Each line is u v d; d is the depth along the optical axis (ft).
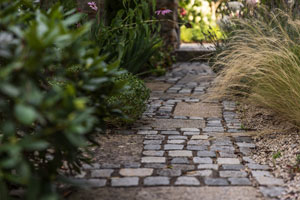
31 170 6.83
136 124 13.07
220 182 8.34
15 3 6.60
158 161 9.64
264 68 12.80
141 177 8.61
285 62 12.53
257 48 14.28
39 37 5.46
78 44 6.52
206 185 8.18
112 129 12.44
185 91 18.78
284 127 12.34
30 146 5.29
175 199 7.48
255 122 13.16
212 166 9.31
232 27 18.81
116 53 18.53
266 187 8.11
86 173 8.84
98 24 18.79
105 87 7.38
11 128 5.55
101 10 20.92
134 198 7.55
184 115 14.32
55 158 7.58
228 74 13.64
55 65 6.91
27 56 5.53
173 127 12.78
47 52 6.46
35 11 6.91
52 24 5.45
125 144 11.00
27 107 5.00
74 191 7.91
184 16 38.99
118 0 22.43
